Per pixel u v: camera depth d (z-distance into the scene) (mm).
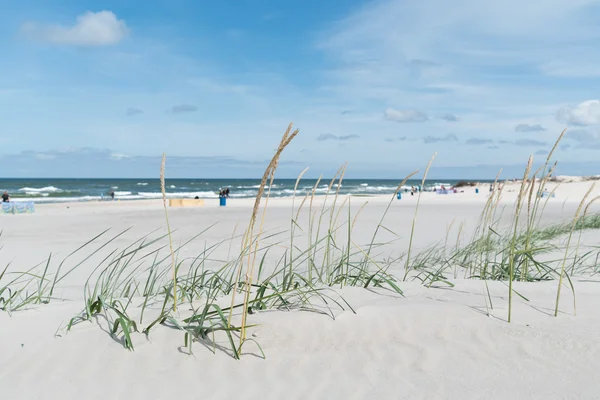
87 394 2559
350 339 3191
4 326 3346
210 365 2855
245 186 112312
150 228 15320
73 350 2982
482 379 2684
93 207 31250
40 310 3734
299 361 2918
